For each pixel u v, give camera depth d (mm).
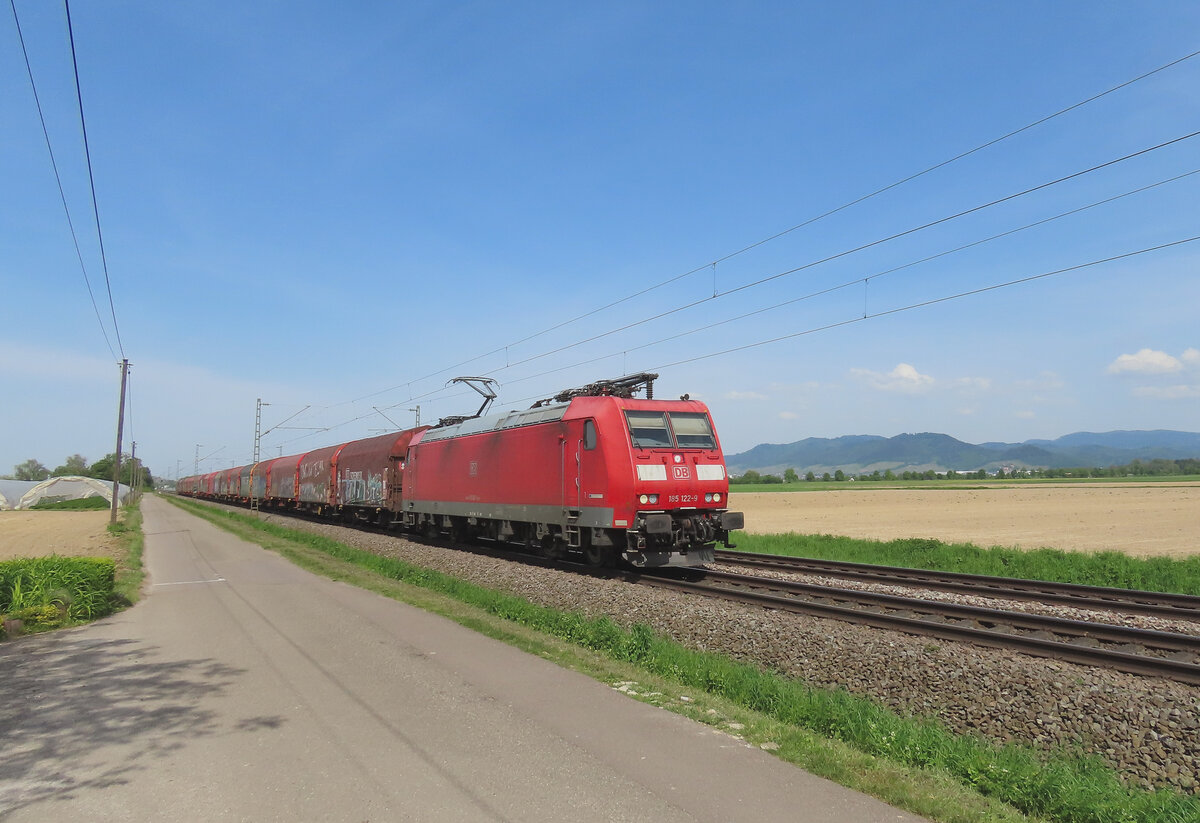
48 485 91250
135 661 9258
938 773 5805
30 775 5637
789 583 14547
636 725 6734
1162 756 6141
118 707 7328
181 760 5914
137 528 40875
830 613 11539
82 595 12344
